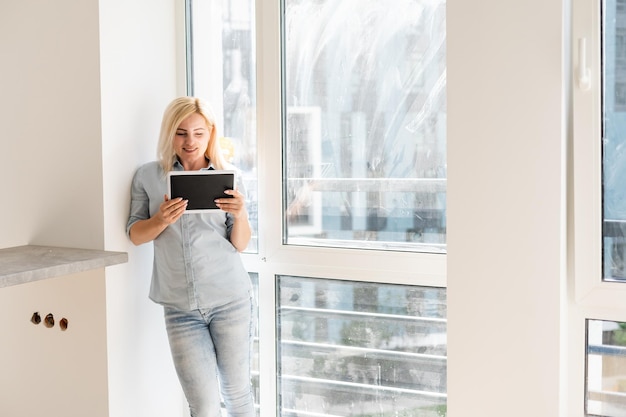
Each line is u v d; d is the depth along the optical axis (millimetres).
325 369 2746
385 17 2535
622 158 2084
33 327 2682
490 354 2100
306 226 2732
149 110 2713
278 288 2805
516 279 2055
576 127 2074
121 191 2582
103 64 2475
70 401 2613
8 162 2686
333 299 2703
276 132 2721
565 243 2096
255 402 2920
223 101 2861
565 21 2020
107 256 2385
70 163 2555
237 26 2811
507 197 2049
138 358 2678
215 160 2613
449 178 2117
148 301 2729
